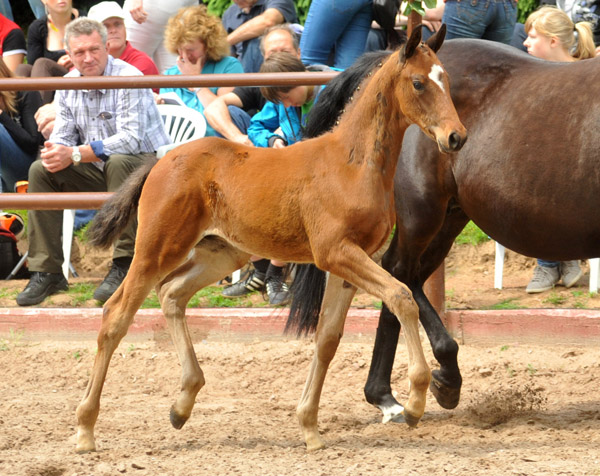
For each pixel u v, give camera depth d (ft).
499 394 27.25
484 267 39.47
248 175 22.20
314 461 21.43
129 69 37.17
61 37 46.06
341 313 22.76
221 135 40.34
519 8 53.88
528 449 22.18
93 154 35.32
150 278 22.67
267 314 33.22
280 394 29.86
